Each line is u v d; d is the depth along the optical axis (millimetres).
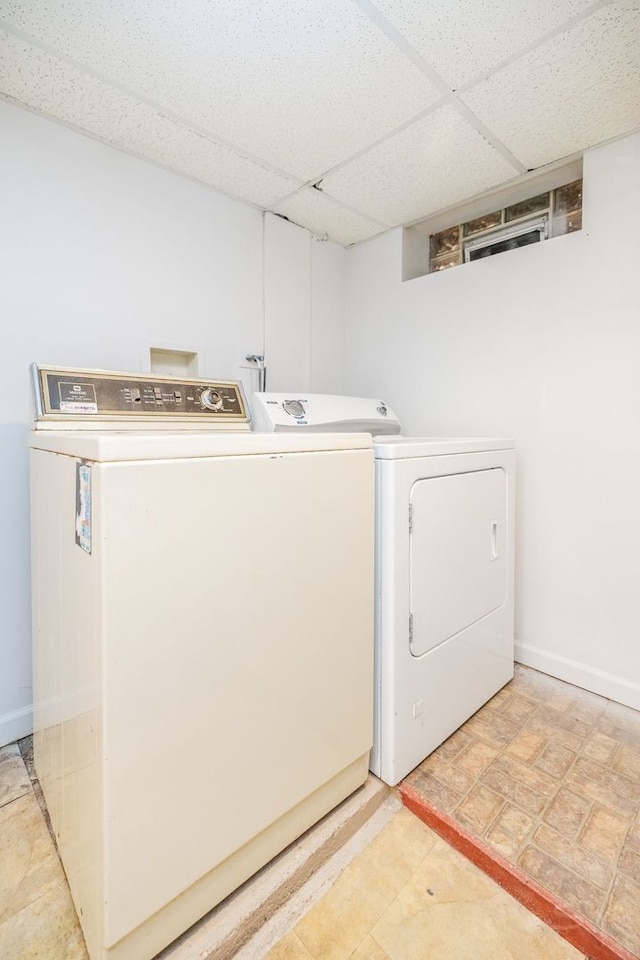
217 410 1660
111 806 816
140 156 1833
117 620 804
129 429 1418
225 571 958
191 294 2037
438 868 1178
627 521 1809
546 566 2039
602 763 1491
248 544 998
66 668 1036
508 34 1261
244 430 1707
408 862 1194
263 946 1000
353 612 1267
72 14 1180
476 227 2436
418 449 1404
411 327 2502
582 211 1859
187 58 1333
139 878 861
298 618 1115
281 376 2441
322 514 1160
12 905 1053
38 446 1273
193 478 896
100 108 1550
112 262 1782
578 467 1926
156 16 1188
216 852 983
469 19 1211
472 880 1146
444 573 1531
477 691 1749
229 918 1008
